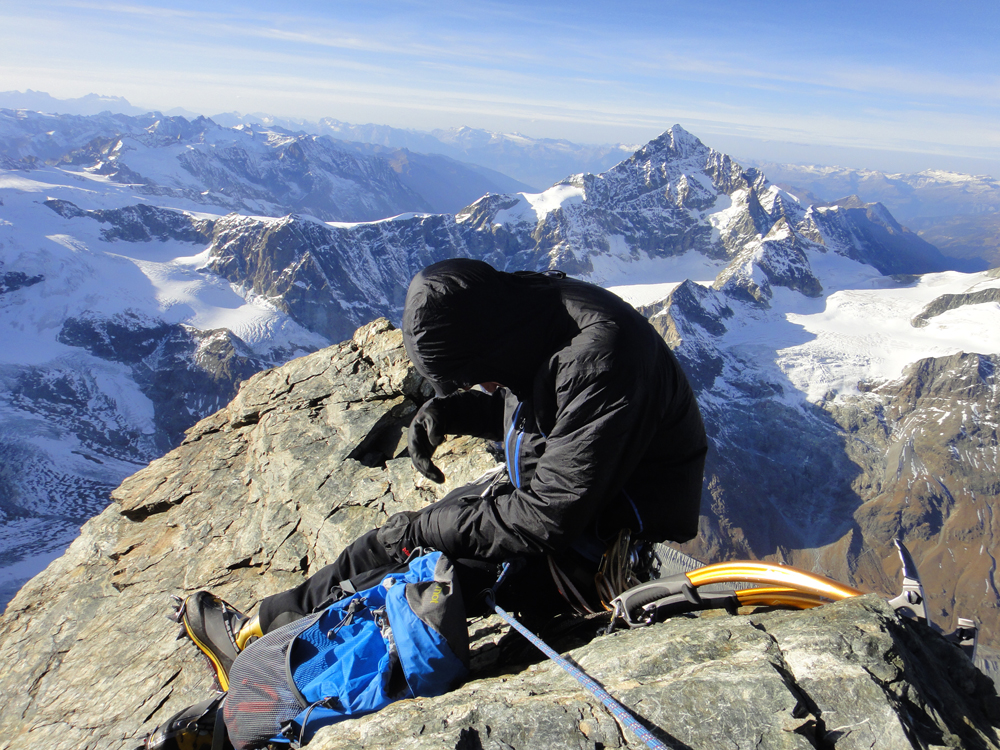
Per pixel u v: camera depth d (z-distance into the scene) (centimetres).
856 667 111
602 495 141
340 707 140
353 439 324
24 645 290
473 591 159
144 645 263
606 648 136
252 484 340
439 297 136
